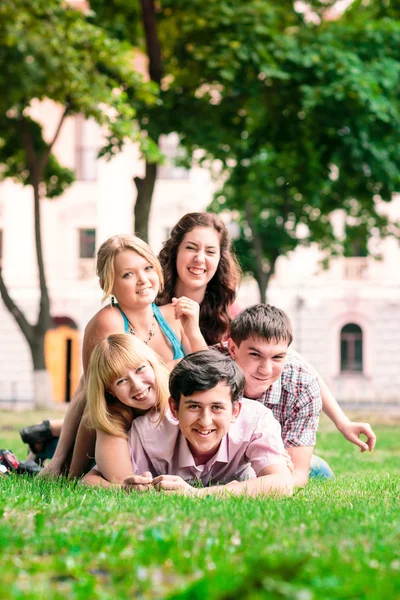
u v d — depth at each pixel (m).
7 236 35.25
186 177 35.19
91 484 4.92
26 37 15.94
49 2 15.55
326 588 2.32
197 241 6.25
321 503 4.18
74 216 35.44
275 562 2.50
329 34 17.23
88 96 15.87
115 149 16.27
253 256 28.09
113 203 35.22
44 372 22.00
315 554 2.81
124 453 4.96
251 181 21.56
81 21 15.97
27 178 21.94
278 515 3.60
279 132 17.47
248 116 17.58
